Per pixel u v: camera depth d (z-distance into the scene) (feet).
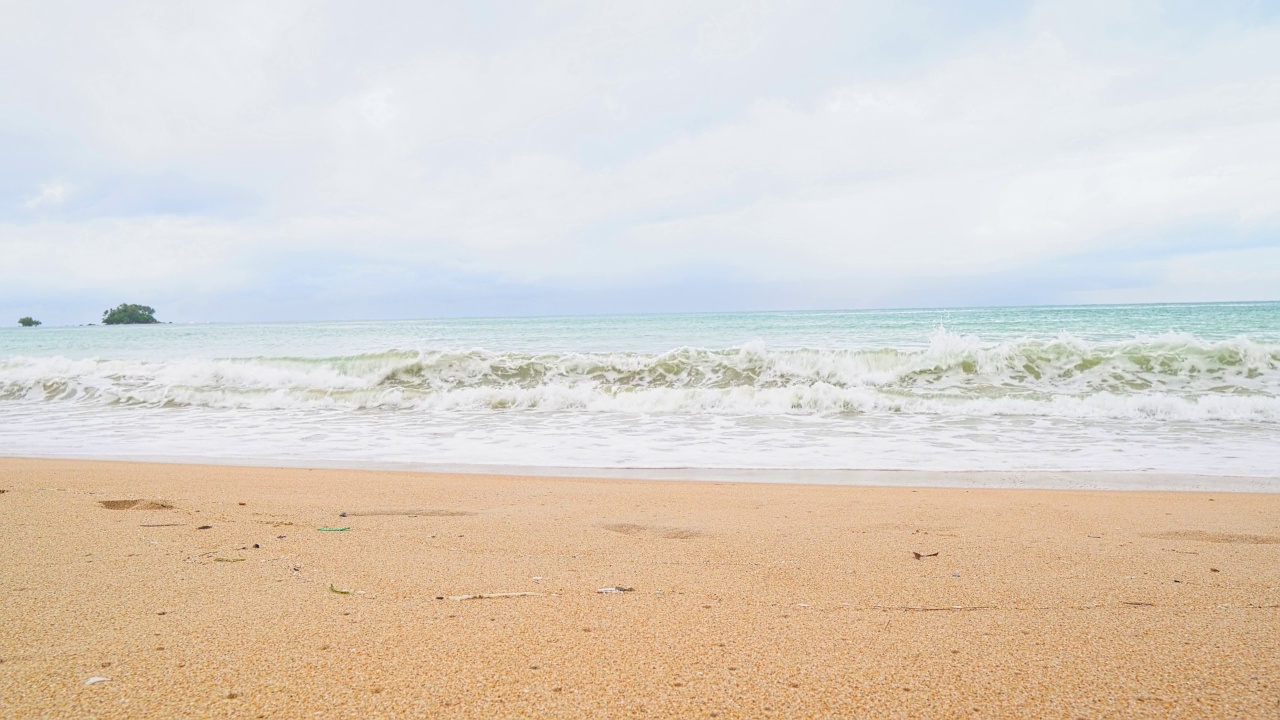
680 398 36.11
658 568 9.52
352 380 44.75
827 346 69.10
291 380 45.62
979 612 7.47
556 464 23.12
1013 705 5.12
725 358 43.96
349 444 27.66
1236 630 6.79
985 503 15.64
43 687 5.34
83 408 39.88
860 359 42.50
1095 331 84.17
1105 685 5.48
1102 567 9.62
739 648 6.30
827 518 13.82
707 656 6.09
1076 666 5.88
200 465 22.54
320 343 97.35
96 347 102.53
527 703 5.13
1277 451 23.44
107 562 9.34
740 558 10.19
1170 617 7.25
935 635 6.68
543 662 5.93
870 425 30.17
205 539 10.94
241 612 7.22
